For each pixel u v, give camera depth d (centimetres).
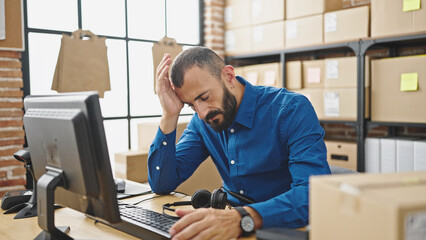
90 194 86
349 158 284
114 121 310
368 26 272
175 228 92
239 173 136
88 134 84
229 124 128
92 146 84
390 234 48
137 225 103
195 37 371
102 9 300
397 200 49
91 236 105
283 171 135
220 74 120
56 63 266
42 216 94
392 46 298
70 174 90
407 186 56
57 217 123
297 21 311
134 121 322
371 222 50
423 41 281
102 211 87
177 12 355
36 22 267
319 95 298
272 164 133
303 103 128
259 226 98
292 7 314
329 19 291
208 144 151
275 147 130
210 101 119
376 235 50
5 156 245
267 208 100
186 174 152
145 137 260
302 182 110
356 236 53
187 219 93
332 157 296
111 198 87
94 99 84
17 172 249
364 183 58
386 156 262
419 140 252
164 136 137
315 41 300
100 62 283
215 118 123
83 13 290
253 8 342
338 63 287
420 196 51
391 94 260
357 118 277
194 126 157
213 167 206
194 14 369
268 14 330
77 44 271
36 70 268
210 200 123
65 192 98
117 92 311
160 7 340
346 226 55
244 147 134
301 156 117
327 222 59
